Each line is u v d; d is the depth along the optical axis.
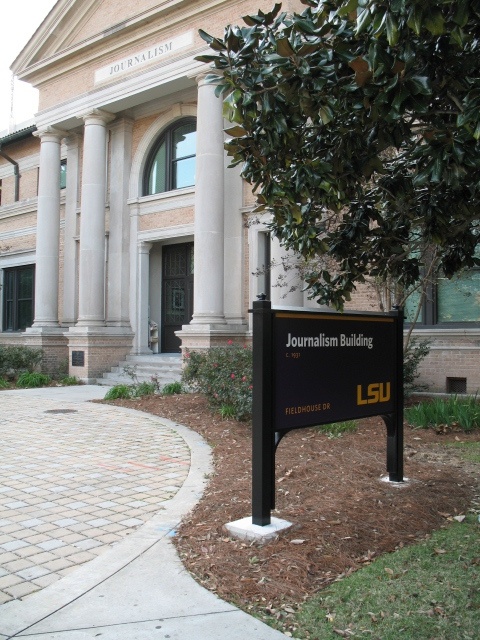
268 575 3.97
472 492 5.88
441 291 12.61
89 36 17.77
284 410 4.84
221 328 14.41
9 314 24.33
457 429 8.77
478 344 12.06
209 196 14.65
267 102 4.02
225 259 15.67
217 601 3.69
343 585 3.87
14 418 11.05
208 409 11.02
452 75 3.70
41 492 6.21
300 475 6.40
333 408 5.26
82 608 3.63
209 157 14.69
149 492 6.16
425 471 6.60
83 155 18.45
